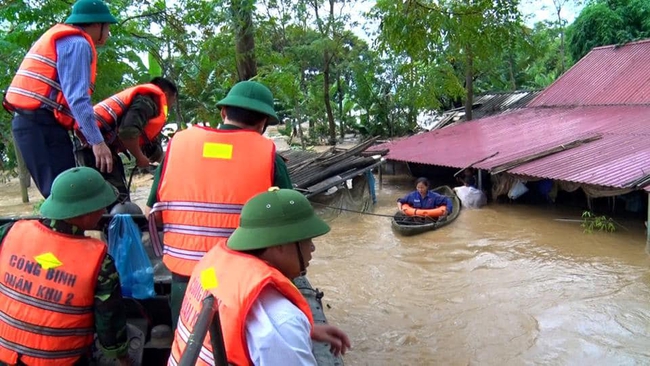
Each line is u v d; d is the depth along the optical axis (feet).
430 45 24.63
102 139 11.02
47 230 8.72
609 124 45.70
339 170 40.50
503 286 24.84
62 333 8.55
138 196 47.32
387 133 94.89
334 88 95.25
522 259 28.58
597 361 17.84
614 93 55.21
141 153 13.01
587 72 61.67
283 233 6.77
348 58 92.32
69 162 11.69
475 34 24.66
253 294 6.17
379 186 52.80
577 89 60.03
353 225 37.78
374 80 94.68
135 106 12.63
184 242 9.11
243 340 6.12
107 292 8.74
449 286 25.32
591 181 31.40
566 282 24.90
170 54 37.96
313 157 46.42
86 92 10.83
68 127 11.60
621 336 19.40
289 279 7.13
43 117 11.21
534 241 31.63
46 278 8.51
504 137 50.60
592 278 25.30
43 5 29.07
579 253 29.09
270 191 7.20
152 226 9.72
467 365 18.03
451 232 34.50
